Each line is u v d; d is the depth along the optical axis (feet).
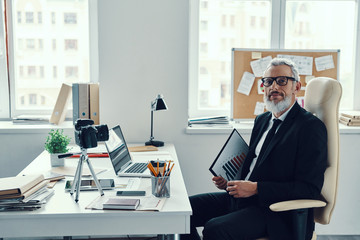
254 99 10.19
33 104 10.47
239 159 7.09
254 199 6.49
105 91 9.29
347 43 10.52
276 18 10.21
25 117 9.84
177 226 4.98
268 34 10.36
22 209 4.94
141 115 9.41
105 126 5.65
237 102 10.20
